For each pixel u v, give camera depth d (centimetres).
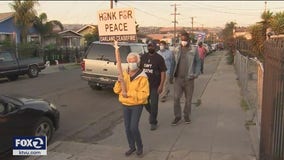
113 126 946
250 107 1098
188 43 900
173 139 800
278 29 1959
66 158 694
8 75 2030
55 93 1489
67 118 1042
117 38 715
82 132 889
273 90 537
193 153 707
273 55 548
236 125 909
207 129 876
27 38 3844
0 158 687
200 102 1219
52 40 4428
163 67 857
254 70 1664
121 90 681
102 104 1255
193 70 902
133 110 674
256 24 2475
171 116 1020
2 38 3609
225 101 1242
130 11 702
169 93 1447
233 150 722
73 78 2075
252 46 2459
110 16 716
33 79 2086
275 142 522
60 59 3662
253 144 741
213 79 1947
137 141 686
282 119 488
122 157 695
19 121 705
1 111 677
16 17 3659
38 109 756
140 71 671
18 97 777
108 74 1426
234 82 1802
